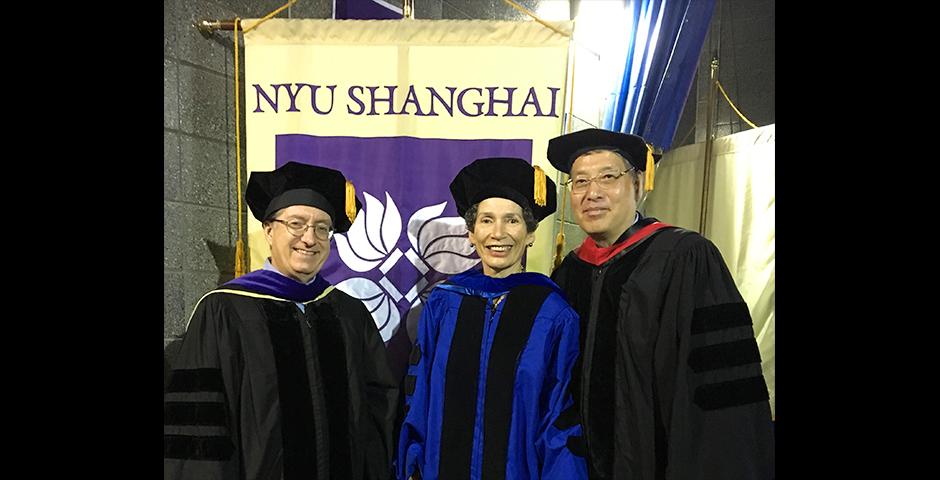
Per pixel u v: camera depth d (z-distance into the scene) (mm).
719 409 2143
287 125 2666
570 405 2195
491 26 2678
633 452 2236
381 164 2684
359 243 2695
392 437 2340
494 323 2281
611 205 2367
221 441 2016
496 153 2676
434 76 2693
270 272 2242
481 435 2184
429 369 2330
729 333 2207
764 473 2148
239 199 2531
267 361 2115
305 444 2146
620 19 3809
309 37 2680
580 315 2412
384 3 3256
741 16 4906
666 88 3527
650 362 2250
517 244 2299
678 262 2271
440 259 2721
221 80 2779
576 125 4117
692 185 4289
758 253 3898
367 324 2432
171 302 2568
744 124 4887
